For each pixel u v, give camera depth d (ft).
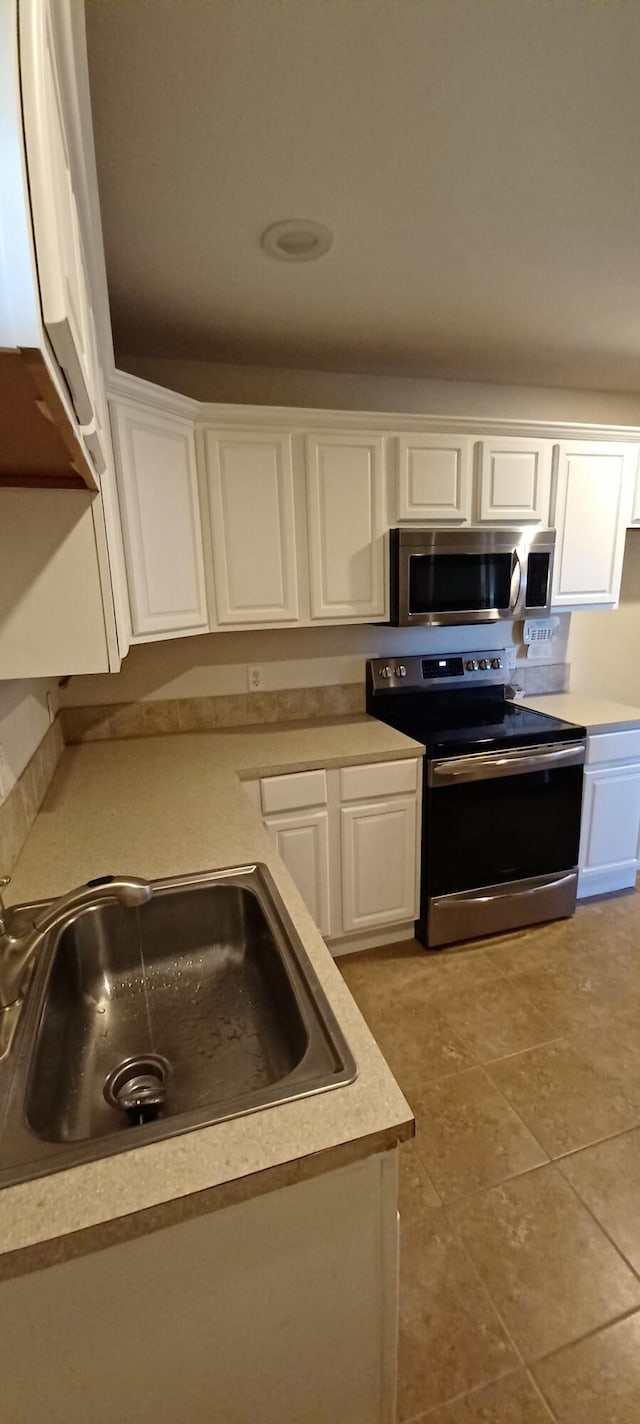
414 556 7.68
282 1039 3.16
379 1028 6.68
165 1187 2.03
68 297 1.60
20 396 1.66
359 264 5.37
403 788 7.55
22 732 5.05
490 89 3.46
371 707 9.08
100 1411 2.21
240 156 3.93
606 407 9.66
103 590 3.18
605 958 7.88
